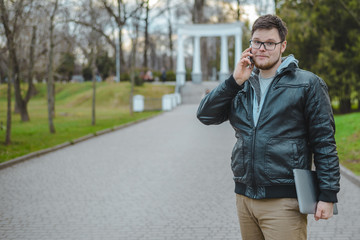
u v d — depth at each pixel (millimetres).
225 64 43562
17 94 22203
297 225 2404
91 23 20422
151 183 7711
